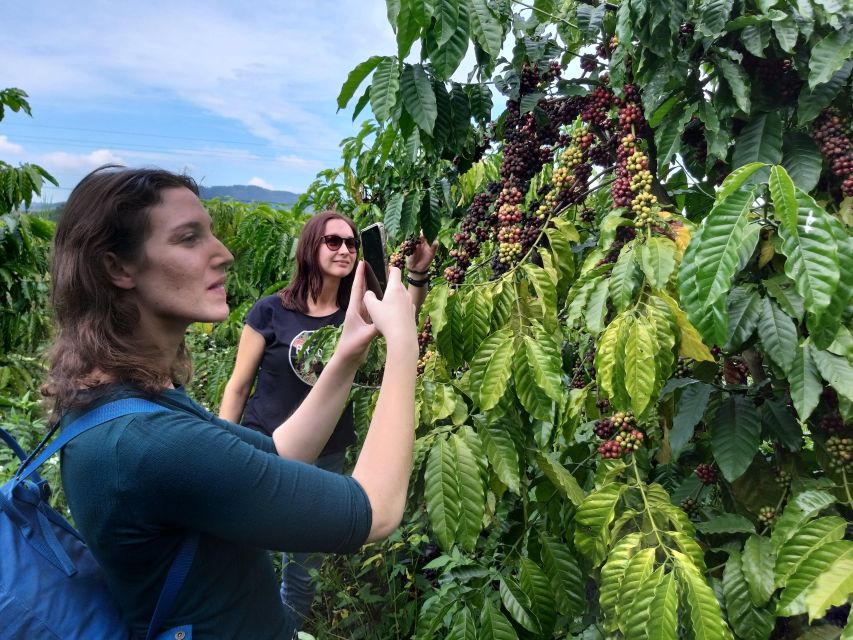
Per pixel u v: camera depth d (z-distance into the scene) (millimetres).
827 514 1350
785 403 1448
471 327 1569
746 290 1308
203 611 905
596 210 2229
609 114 1862
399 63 1563
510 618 1585
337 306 2539
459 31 1446
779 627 1479
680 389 1612
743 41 1322
